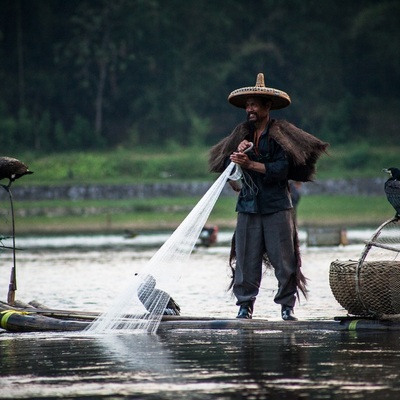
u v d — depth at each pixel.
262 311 28.25
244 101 24.48
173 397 15.70
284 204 24.22
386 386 16.30
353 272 23.34
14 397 15.83
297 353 19.72
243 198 24.31
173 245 24.12
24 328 23.67
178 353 19.95
